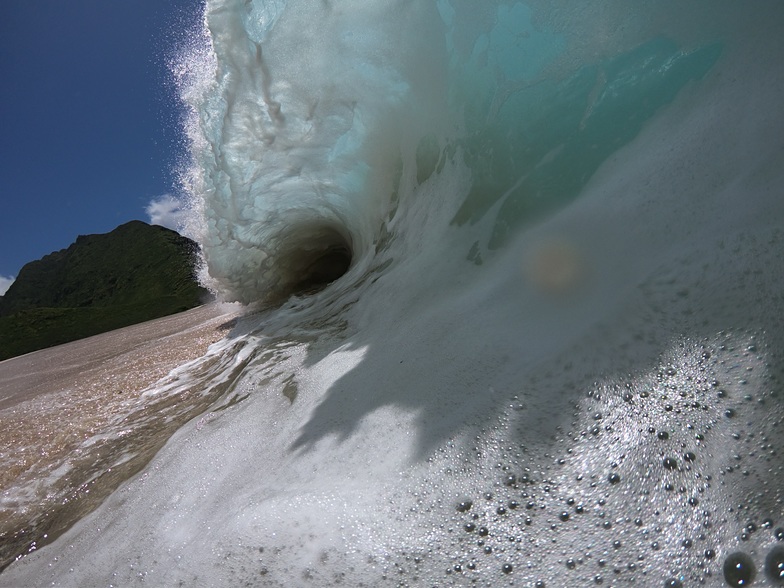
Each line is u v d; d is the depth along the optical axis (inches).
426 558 55.5
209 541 68.7
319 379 109.5
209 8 178.5
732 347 60.1
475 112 139.5
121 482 99.0
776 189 71.4
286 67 181.0
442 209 144.0
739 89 89.7
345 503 65.8
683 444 54.4
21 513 98.5
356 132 188.7
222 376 145.4
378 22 160.6
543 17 124.8
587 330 74.8
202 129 207.0
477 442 67.3
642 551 48.3
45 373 260.1
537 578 49.8
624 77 109.3
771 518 45.4
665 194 85.8
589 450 59.4
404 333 107.6
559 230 99.4
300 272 278.7
